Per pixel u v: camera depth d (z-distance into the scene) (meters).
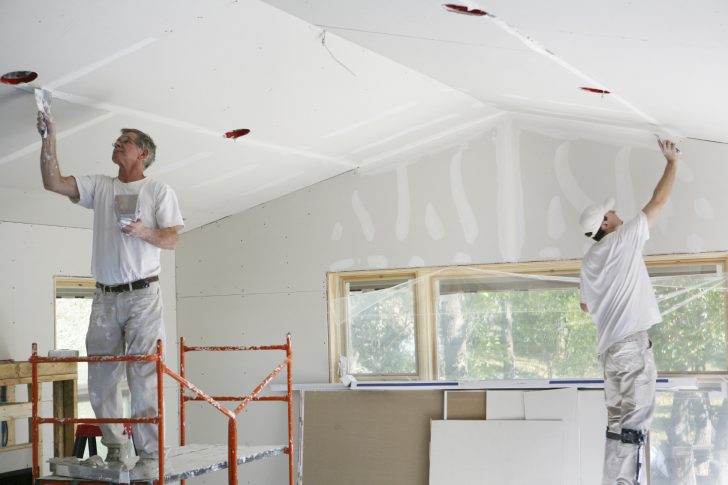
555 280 5.46
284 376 6.00
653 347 5.20
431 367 5.68
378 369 5.82
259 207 6.19
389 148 5.70
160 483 3.10
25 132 3.90
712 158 5.08
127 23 3.14
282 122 4.61
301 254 6.05
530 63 3.86
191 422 6.27
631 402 4.32
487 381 5.34
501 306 5.57
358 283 5.94
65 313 5.47
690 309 5.13
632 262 4.41
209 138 4.59
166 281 6.32
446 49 3.78
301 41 3.63
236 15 3.28
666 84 3.81
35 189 4.67
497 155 5.61
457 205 5.68
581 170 5.39
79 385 5.53
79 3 2.93
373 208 5.88
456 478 5.18
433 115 5.20
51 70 3.36
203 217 6.13
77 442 4.58
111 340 3.62
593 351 5.36
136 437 3.54
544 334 5.46
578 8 2.78
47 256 5.29
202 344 6.27
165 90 3.81
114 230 3.57
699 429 5.04
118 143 3.65
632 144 5.27
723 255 5.05
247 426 6.07
